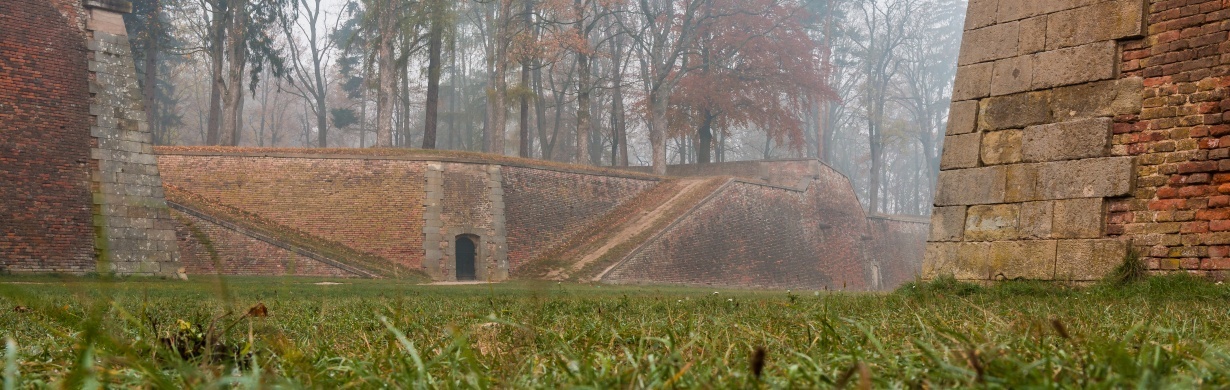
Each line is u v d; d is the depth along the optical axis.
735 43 57.41
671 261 41.56
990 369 1.91
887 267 59.22
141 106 25.22
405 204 38.59
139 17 49.31
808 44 61.00
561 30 53.34
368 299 10.71
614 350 3.46
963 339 2.52
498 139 50.19
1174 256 9.97
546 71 74.00
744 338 3.47
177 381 2.16
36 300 2.88
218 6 49.22
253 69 51.28
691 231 43.22
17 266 22.70
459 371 2.33
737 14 57.56
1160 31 10.38
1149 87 10.41
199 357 2.56
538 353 2.83
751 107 58.88
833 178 55.47
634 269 39.31
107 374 1.95
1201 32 10.05
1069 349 2.64
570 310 7.22
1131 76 10.58
